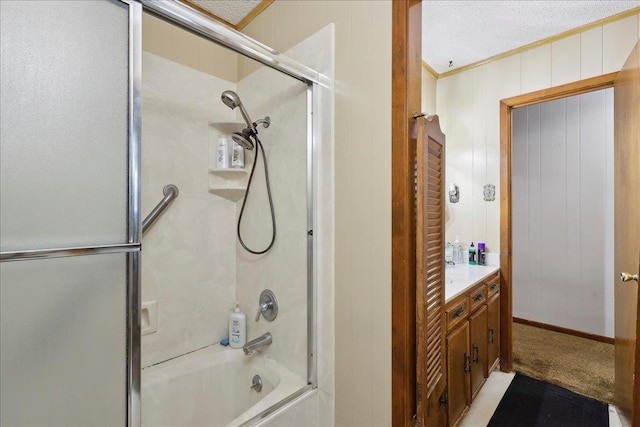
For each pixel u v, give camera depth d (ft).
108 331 2.51
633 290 5.18
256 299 5.58
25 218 2.14
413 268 3.69
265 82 5.40
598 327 9.80
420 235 3.58
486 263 8.40
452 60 8.61
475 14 6.59
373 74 3.84
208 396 5.23
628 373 5.47
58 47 2.29
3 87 2.05
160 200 5.01
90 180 2.42
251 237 5.72
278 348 5.11
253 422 3.78
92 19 2.46
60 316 2.29
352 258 4.06
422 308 3.57
